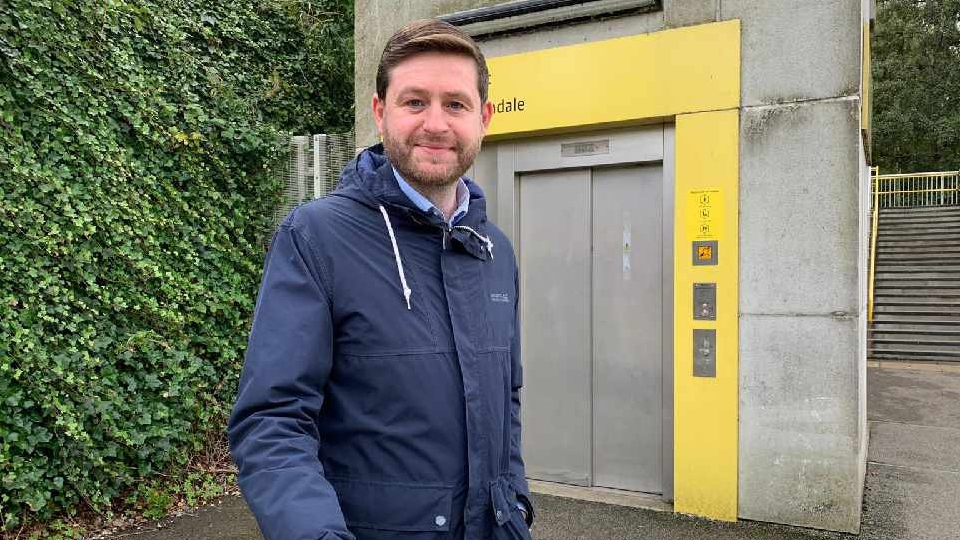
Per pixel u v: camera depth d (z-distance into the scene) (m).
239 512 4.16
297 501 1.09
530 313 4.53
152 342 4.43
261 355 1.23
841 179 3.46
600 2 3.97
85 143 4.28
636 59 3.91
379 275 1.35
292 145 5.70
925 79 23.77
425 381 1.34
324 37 6.71
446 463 1.34
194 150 5.05
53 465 3.79
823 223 3.50
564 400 4.43
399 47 1.44
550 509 3.97
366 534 1.30
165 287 4.65
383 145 1.52
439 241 1.45
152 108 4.80
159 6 5.24
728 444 3.72
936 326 10.79
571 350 4.41
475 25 4.39
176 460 4.56
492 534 1.39
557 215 4.44
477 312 1.45
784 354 3.59
